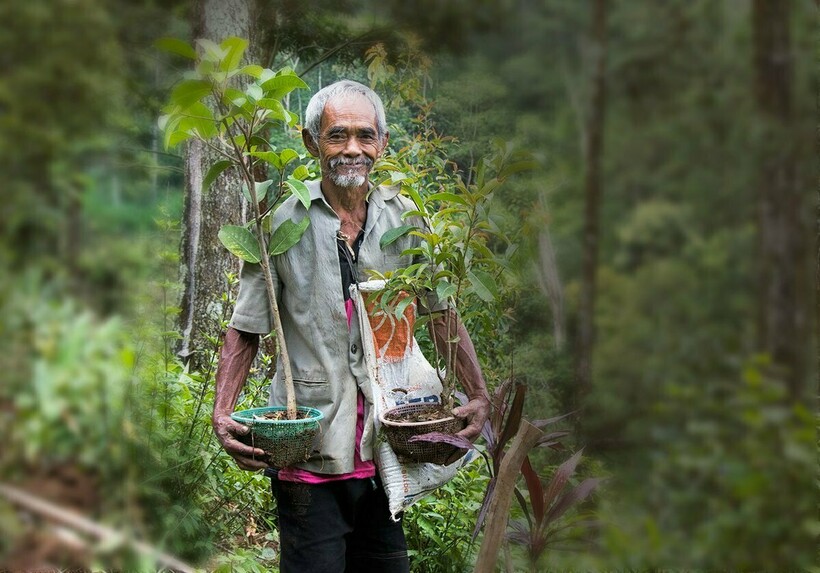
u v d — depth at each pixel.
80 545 2.76
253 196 2.31
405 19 7.06
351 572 2.61
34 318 3.32
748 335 6.39
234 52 2.17
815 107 6.23
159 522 3.05
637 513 3.34
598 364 5.77
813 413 3.70
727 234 7.85
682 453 3.63
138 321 3.63
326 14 7.32
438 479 2.42
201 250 5.81
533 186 3.17
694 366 5.98
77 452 3.04
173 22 6.92
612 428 4.61
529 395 4.59
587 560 2.80
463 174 5.93
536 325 4.60
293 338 2.45
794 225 6.42
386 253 2.46
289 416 2.33
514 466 2.21
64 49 5.37
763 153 6.81
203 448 3.37
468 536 3.34
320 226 2.40
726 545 3.10
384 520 2.54
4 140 4.69
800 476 3.17
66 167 4.85
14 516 2.79
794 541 3.08
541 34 8.47
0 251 3.85
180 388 3.41
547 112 8.10
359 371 2.39
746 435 3.43
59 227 4.24
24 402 3.06
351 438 2.38
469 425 2.38
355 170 2.34
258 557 3.40
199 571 3.00
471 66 7.36
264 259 2.34
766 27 7.11
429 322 2.46
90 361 3.19
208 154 5.98
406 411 2.39
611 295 7.36
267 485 3.78
